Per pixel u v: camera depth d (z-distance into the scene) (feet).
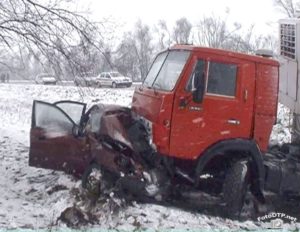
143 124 28.48
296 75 33.14
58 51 36.01
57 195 27.25
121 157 27.02
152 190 27.17
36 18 35.50
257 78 28.27
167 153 26.94
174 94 26.89
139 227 24.07
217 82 27.58
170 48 29.84
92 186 25.41
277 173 29.09
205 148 27.37
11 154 38.70
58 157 28.53
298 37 32.81
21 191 29.09
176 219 25.81
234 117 27.76
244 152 28.40
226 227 25.54
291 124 34.37
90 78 37.42
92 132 27.68
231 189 27.55
